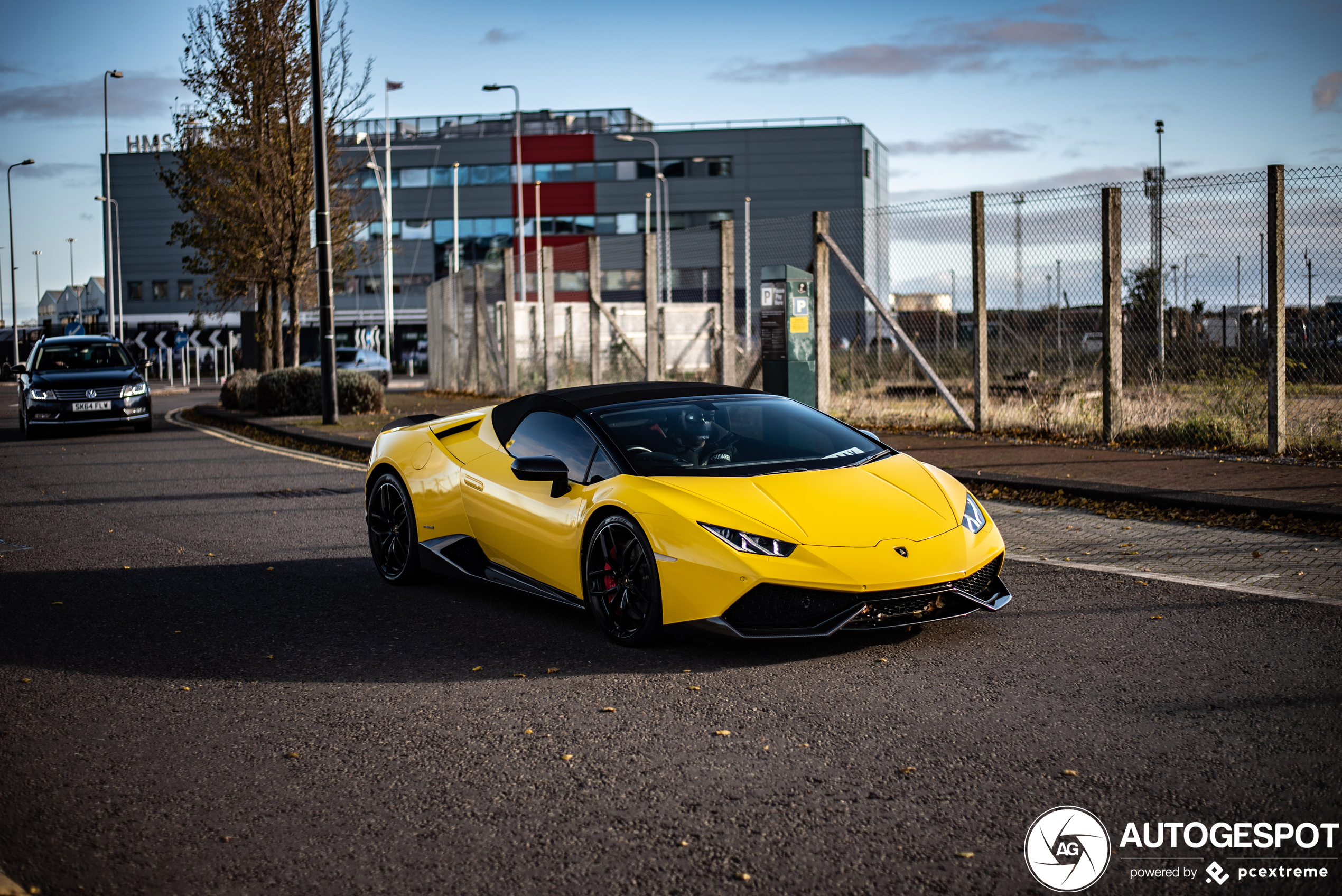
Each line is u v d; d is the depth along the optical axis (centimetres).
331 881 309
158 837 340
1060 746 394
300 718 450
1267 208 1045
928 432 1358
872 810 346
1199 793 351
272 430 1805
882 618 496
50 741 427
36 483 1259
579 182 7212
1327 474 929
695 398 628
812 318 1384
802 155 7056
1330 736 392
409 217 7288
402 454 700
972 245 1293
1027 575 662
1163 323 1326
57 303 9031
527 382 2486
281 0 2255
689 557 502
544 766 391
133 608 651
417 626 597
